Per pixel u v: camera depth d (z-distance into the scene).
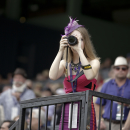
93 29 36.72
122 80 9.21
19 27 33.66
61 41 5.88
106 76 23.91
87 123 4.73
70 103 5.57
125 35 38.59
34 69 34.41
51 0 37.12
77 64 5.86
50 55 35.03
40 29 34.75
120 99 5.41
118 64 9.22
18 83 11.62
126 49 38.41
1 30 32.66
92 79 5.78
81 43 5.84
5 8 37.41
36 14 38.41
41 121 10.15
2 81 28.81
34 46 34.44
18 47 33.66
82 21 36.03
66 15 35.88
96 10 37.12
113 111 8.73
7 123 9.52
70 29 5.91
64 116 5.59
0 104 11.59
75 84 5.72
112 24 38.12
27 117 10.15
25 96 11.62
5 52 32.91
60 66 6.07
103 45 37.19
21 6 37.78
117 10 37.97
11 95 11.57
